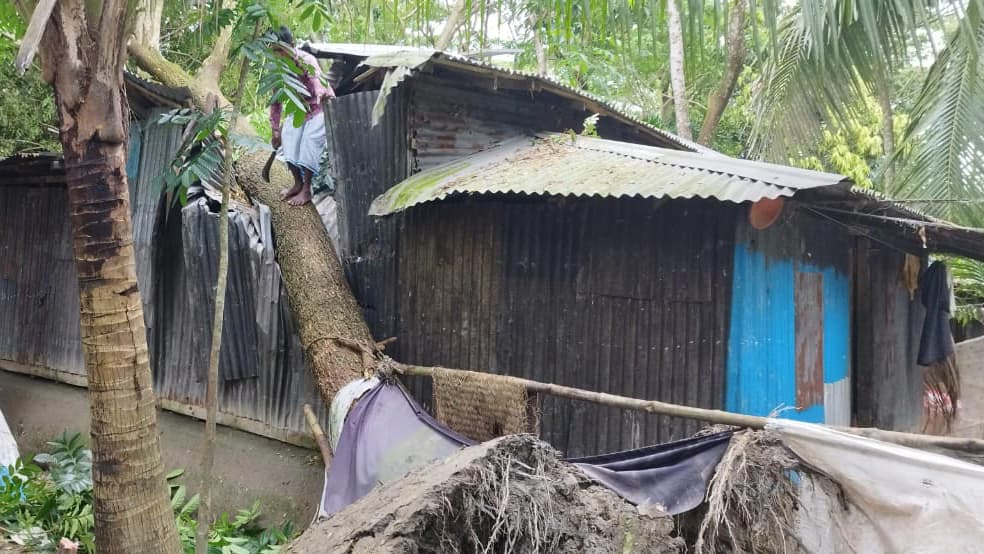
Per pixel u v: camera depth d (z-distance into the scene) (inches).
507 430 171.2
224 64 379.2
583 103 270.4
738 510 131.1
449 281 231.0
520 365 214.8
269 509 251.6
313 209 266.1
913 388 290.2
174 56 459.8
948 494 113.9
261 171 289.3
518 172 205.6
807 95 341.1
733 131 603.5
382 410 186.9
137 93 283.3
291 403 261.3
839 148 508.1
